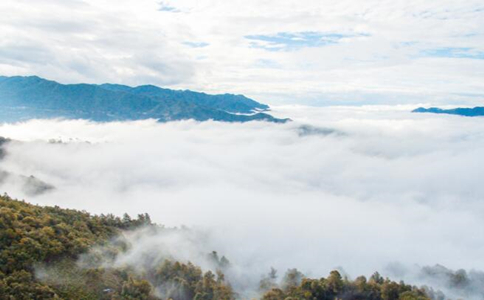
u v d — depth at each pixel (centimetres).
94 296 10019
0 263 9612
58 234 11588
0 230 10500
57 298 9194
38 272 9912
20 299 8825
